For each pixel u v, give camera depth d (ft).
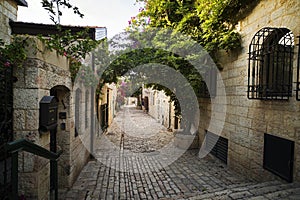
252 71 12.96
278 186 9.42
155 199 10.42
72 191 11.99
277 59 10.85
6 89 7.30
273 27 11.31
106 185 12.94
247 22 13.67
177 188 12.51
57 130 12.14
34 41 7.89
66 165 12.17
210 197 8.73
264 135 11.98
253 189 9.40
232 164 15.74
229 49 15.24
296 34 9.80
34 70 7.95
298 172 9.59
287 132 10.25
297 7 9.75
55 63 9.78
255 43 12.69
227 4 13.87
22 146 5.60
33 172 8.05
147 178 14.14
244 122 14.05
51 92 11.64
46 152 6.86
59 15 8.58
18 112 7.91
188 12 17.66
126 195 11.59
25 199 7.82
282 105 10.61
